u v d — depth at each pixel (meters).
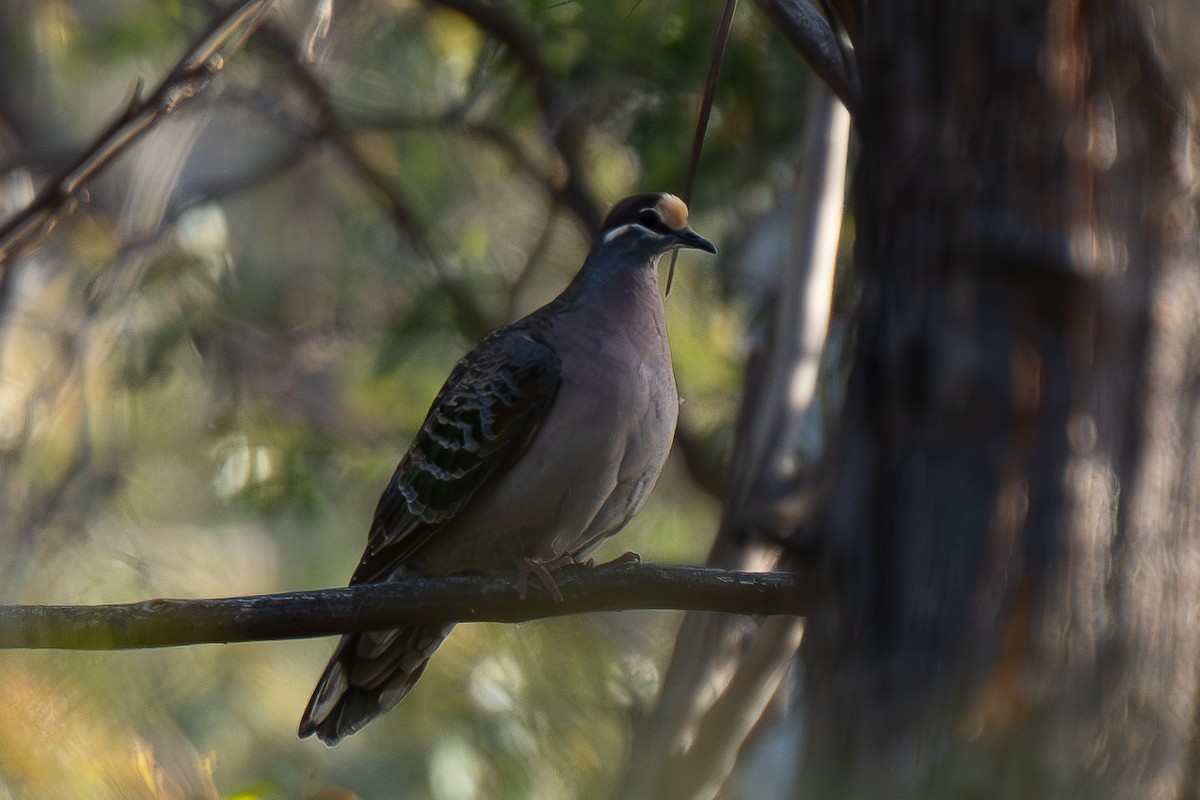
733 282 14.93
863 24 5.53
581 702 12.38
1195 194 4.90
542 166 16.81
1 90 15.30
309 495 15.08
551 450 8.55
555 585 7.46
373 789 12.59
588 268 9.00
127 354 14.73
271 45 14.58
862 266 5.20
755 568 8.78
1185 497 4.79
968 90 4.91
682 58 13.57
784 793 9.30
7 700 8.34
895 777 4.75
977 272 4.82
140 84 7.00
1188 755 4.70
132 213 11.73
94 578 12.66
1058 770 4.62
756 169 14.20
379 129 15.89
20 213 6.62
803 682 5.20
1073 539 4.69
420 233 16.03
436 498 8.79
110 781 8.25
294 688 13.17
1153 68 4.90
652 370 8.62
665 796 7.88
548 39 13.90
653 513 15.84
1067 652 4.66
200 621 7.10
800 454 10.05
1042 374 4.75
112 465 14.38
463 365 9.09
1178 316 4.82
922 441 4.85
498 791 12.13
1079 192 4.79
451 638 12.52
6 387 12.78
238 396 15.57
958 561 4.76
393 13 15.26
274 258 18.36
